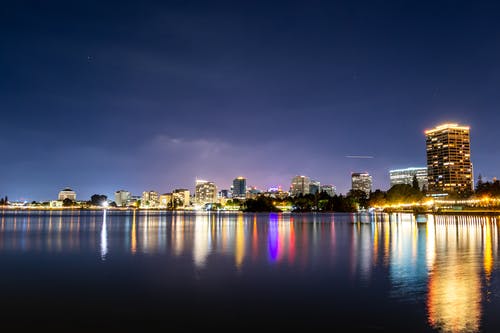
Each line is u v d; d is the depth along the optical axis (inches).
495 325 879.7
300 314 976.3
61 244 2539.4
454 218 6535.4
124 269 1566.2
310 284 1279.5
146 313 991.0
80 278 1398.9
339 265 1627.7
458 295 1119.0
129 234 3442.4
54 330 877.2
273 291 1194.0
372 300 1082.7
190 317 960.3
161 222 6338.6
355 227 4483.3
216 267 1596.9
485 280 1302.9
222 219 7819.9
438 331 850.8
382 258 1820.9
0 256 1959.9
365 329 871.1
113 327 895.7
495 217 6471.5
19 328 889.5
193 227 4662.9
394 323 902.4
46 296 1154.7
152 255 1966.0
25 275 1459.2
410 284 1258.6
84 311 1009.5
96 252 2103.8
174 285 1279.5
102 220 7224.4
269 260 1775.3
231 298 1120.2
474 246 2297.0
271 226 4795.8
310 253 2015.3
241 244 2493.8
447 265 1596.9
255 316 964.6
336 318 943.7
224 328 885.8
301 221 6397.6
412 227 4414.4
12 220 6958.7
